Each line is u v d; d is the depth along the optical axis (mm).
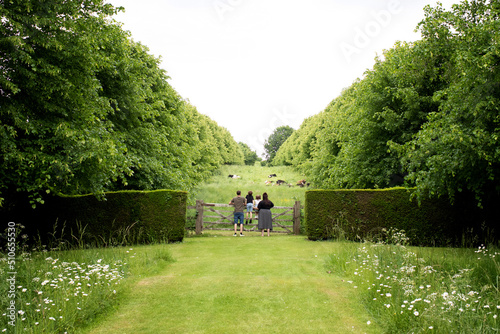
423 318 3260
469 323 3133
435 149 7195
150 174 13789
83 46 6605
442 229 9031
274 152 105375
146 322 3715
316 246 8820
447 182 7078
